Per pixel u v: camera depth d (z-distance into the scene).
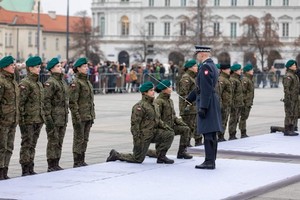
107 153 24.44
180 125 22.03
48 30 177.25
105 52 169.38
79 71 20.47
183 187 17.55
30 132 18.75
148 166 20.67
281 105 54.22
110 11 169.12
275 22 153.88
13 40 164.12
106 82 67.19
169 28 165.88
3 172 18.25
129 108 47.81
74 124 20.47
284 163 21.78
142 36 166.12
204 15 147.38
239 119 28.89
